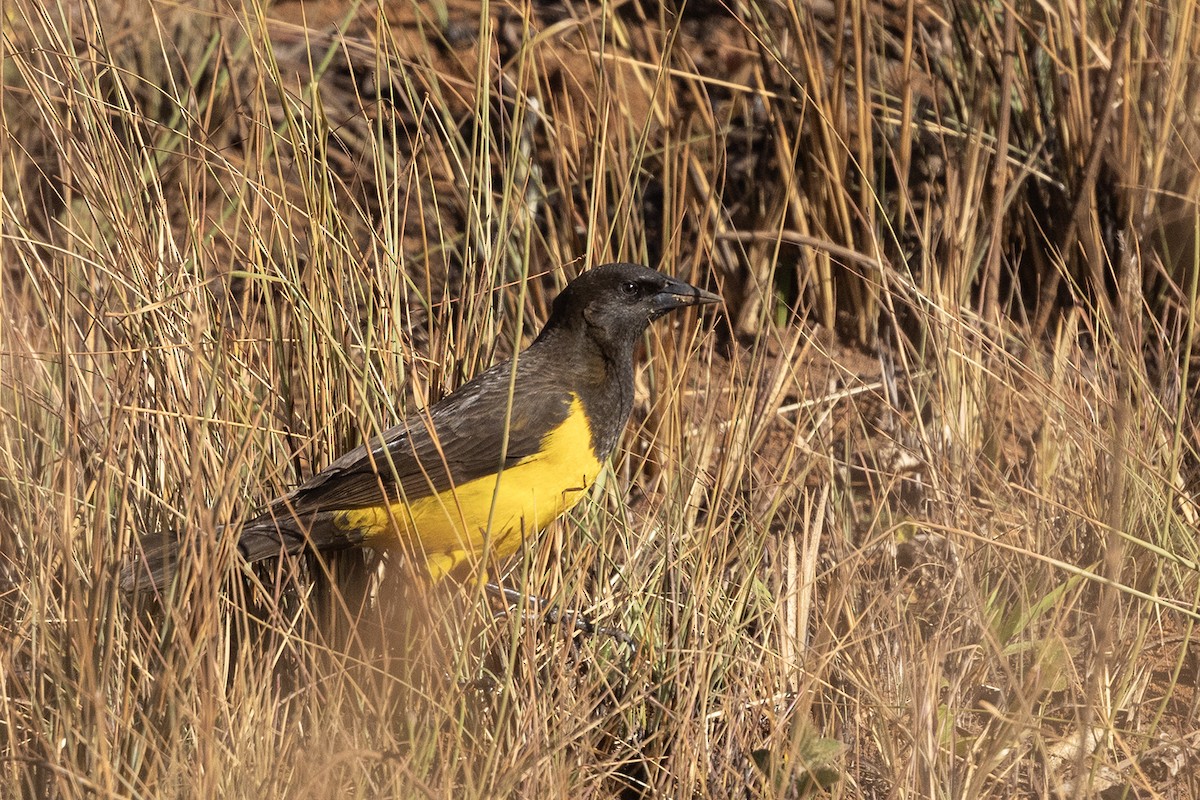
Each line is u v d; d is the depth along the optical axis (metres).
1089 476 10.58
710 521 9.46
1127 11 11.07
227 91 14.24
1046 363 12.11
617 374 9.84
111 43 14.18
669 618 9.37
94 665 8.20
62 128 10.17
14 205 12.39
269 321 9.77
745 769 8.76
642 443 11.41
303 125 10.18
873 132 14.28
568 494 9.74
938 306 11.58
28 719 8.28
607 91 11.66
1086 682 9.09
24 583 8.93
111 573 8.23
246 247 12.41
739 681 8.93
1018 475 11.27
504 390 9.55
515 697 8.58
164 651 8.30
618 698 9.16
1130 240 11.18
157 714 7.95
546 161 14.14
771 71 13.82
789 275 13.62
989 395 11.61
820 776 8.29
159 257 9.66
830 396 11.72
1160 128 12.61
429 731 8.21
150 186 10.52
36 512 8.88
